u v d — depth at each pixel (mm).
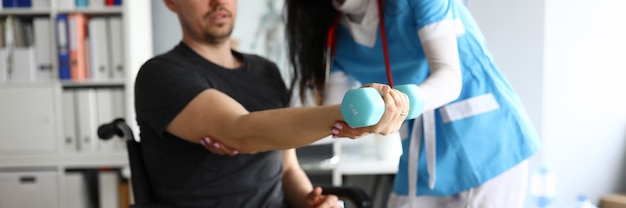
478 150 1436
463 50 1423
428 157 1450
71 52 2816
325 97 1583
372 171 2680
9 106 2844
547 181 2508
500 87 1462
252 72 1462
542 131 2480
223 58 1441
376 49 1456
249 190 1356
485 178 1437
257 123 1053
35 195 2883
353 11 1430
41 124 2855
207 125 1171
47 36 2834
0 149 2869
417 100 921
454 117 1428
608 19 2572
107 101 2865
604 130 2623
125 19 2791
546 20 2434
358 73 1542
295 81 1533
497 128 1438
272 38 3217
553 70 2490
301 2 1482
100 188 2898
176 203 1341
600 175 2648
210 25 1377
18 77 2848
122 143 2887
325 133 977
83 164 2873
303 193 1508
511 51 2430
